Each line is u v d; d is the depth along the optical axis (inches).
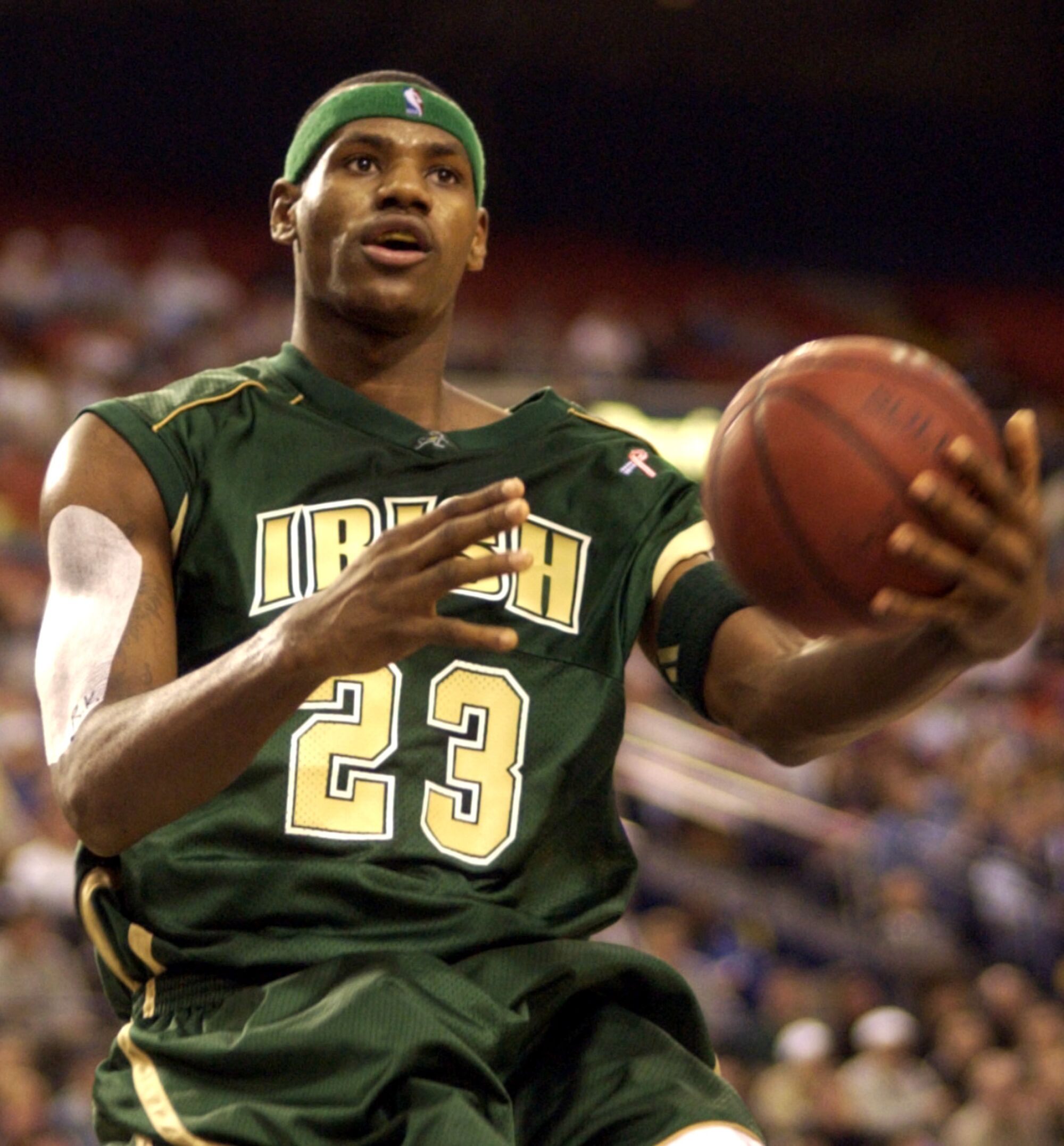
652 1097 261.9
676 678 298.4
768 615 260.5
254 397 294.4
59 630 263.4
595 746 282.7
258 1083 248.2
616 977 275.3
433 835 266.4
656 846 1213.1
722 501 250.4
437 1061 247.3
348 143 300.8
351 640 218.2
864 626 239.9
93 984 894.4
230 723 226.2
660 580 302.5
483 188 324.5
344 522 284.5
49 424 1797.5
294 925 258.4
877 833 1238.9
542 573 290.8
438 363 309.4
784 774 1316.4
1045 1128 940.6
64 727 250.5
